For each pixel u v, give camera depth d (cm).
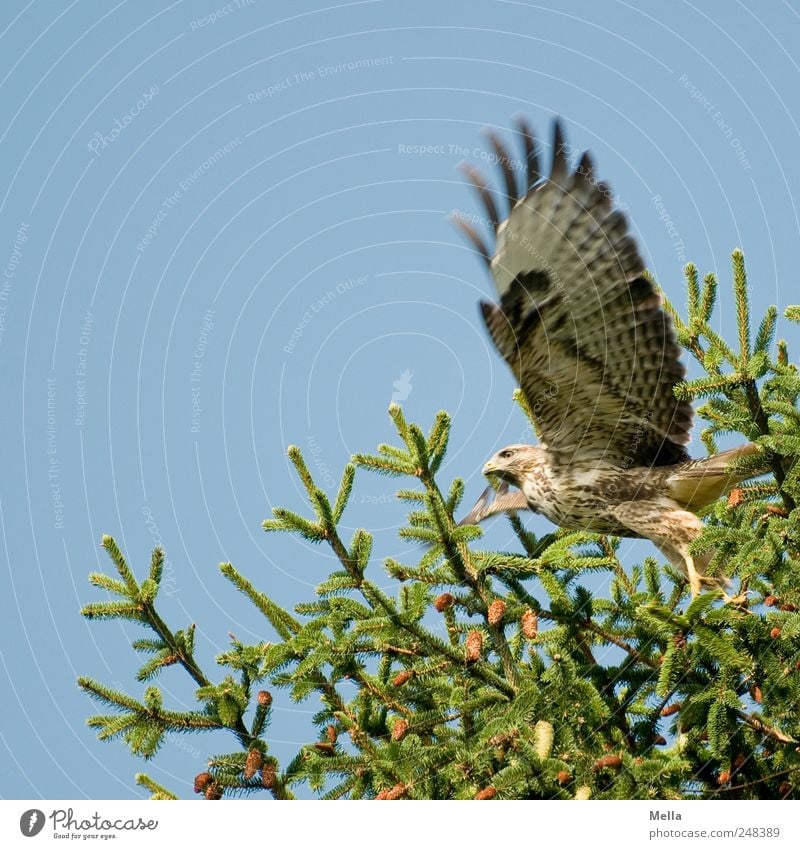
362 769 1112
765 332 1238
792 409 1205
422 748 1112
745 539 1127
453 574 1156
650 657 1159
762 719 1052
